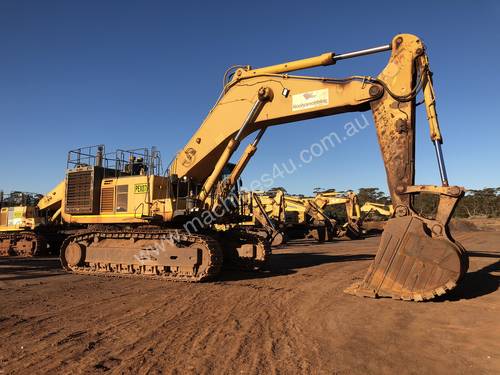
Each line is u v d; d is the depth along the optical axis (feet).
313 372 16.28
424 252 27.78
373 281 29.89
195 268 38.55
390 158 30.04
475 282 35.32
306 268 47.52
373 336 20.97
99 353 18.71
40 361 17.75
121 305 28.66
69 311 26.94
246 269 45.16
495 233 140.87
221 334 21.48
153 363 17.39
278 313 25.99
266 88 36.86
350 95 32.78
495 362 17.20
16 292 33.81
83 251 45.60
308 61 34.88
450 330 21.80
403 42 30.50
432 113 28.89
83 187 46.62
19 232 67.87
